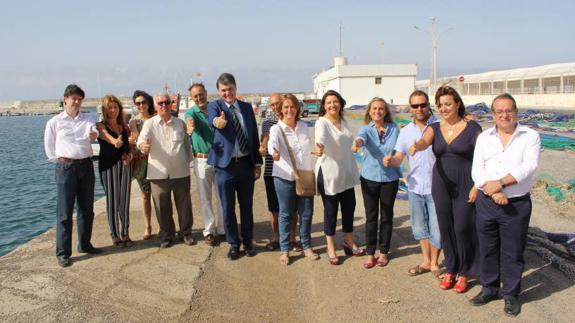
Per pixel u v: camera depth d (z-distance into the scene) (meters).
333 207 5.47
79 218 5.79
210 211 6.24
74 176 5.52
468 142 4.39
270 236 6.73
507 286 4.21
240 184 5.77
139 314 4.35
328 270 5.39
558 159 12.76
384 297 4.63
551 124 22.09
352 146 5.27
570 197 7.93
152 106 6.46
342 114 5.47
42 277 5.15
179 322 4.23
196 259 5.75
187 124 5.84
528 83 43.72
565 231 6.31
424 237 5.12
